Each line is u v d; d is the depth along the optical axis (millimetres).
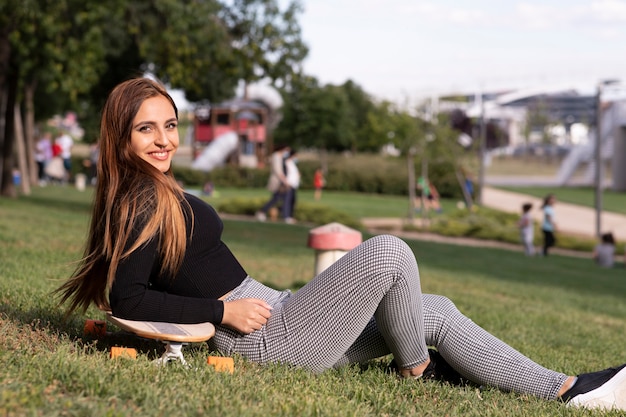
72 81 17234
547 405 3414
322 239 6770
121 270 3070
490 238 25250
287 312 3379
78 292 3516
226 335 3410
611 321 9305
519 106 82875
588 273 16734
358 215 30562
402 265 3299
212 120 55344
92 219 3318
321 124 54156
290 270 10547
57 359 3012
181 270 3238
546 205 21188
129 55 29172
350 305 3301
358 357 3686
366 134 55625
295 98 55031
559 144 87000
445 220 27141
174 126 3328
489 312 8047
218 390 2936
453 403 3346
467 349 3564
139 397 2719
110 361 3146
